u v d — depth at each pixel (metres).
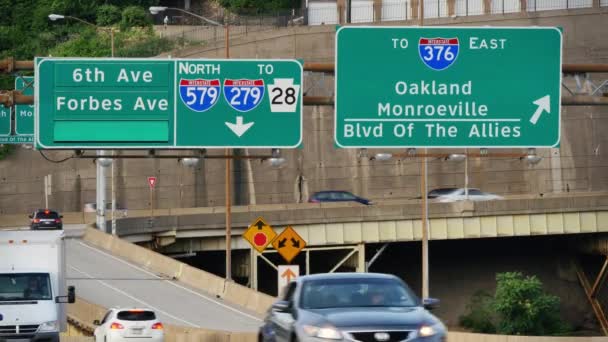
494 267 186.25
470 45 73.56
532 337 73.19
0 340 67.44
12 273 69.25
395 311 39.53
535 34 73.88
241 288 121.44
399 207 174.25
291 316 40.91
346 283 41.69
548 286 187.00
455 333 79.25
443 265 186.38
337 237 174.00
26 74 194.12
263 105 75.38
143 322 80.56
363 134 73.31
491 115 73.69
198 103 74.81
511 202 174.00
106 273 137.50
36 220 165.50
